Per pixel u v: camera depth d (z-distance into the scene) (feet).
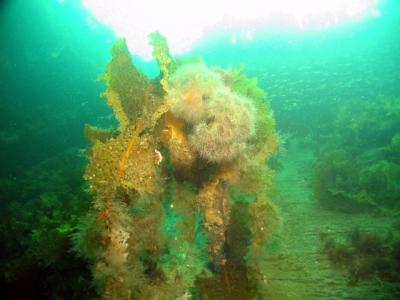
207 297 9.08
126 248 7.66
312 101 37.17
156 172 8.45
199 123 8.52
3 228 20.08
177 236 9.60
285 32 40.60
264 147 9.88
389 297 9.40
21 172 39.45
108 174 7.61
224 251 9.61
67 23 49.21
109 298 7.23
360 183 17.54
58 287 10.31
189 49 44.60
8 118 43.86
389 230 12.33
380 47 37.73
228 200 9.60
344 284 10.30
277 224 9.70
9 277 11.03
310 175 22.66
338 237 13.44
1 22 45.37
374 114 28.63
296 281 10.70
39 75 47.57
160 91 9.46
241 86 10.48
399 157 20.79
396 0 37.83
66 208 17.07
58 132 44.09
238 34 42.45
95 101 46.93
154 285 8.38
